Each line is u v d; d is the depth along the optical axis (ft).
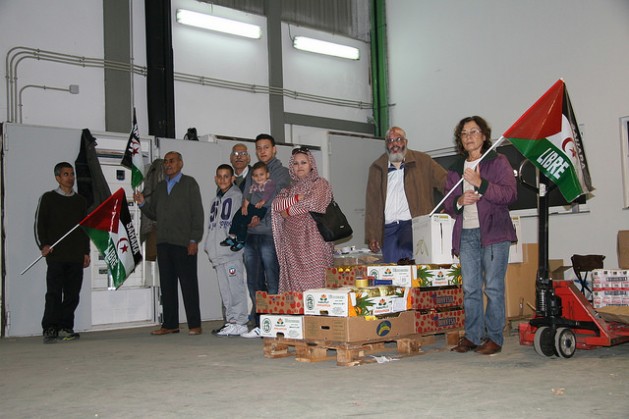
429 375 12.92
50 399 11.80
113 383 13.23
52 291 21.85
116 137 26.89
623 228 26.81
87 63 27.63
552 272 23.65
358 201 32.50
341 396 11.15
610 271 17.46
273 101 33.58
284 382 12.67
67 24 27.25
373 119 37.37
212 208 22.39
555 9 29.40
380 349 15.90
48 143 24.64
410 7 35.63
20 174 24.03
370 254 22.54
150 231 25.82
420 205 20.18
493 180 15.14
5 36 25.79
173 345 19.48
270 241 20.07
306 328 15.47
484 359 14.79
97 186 25.05
